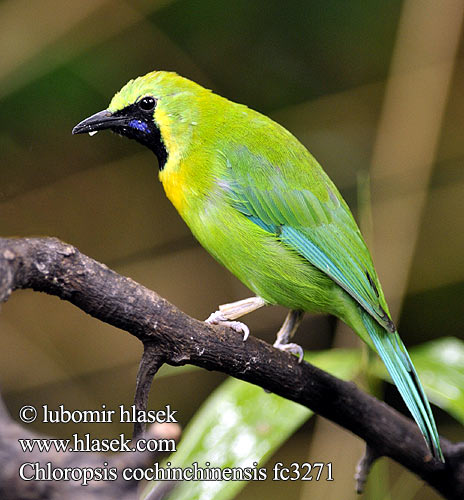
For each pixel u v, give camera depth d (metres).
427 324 12.42
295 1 12.68
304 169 8.39
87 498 4.11
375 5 12.75
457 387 7.58
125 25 12.33
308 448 11.80
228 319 8.37
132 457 4.21
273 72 12.94
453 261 12.65
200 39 12.71
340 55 13.02
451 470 7.37
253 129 8.49
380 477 8.02
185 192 8.26
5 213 12.90
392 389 12.02
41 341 12.46
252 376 6.53
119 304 5.52
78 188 13.05
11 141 12.60
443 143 13.27
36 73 12.05
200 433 7.14
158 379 12.36
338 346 11.45
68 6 12.06
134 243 13.16
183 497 6.68
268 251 8.13
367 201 8.35
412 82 12.61
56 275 5.27
